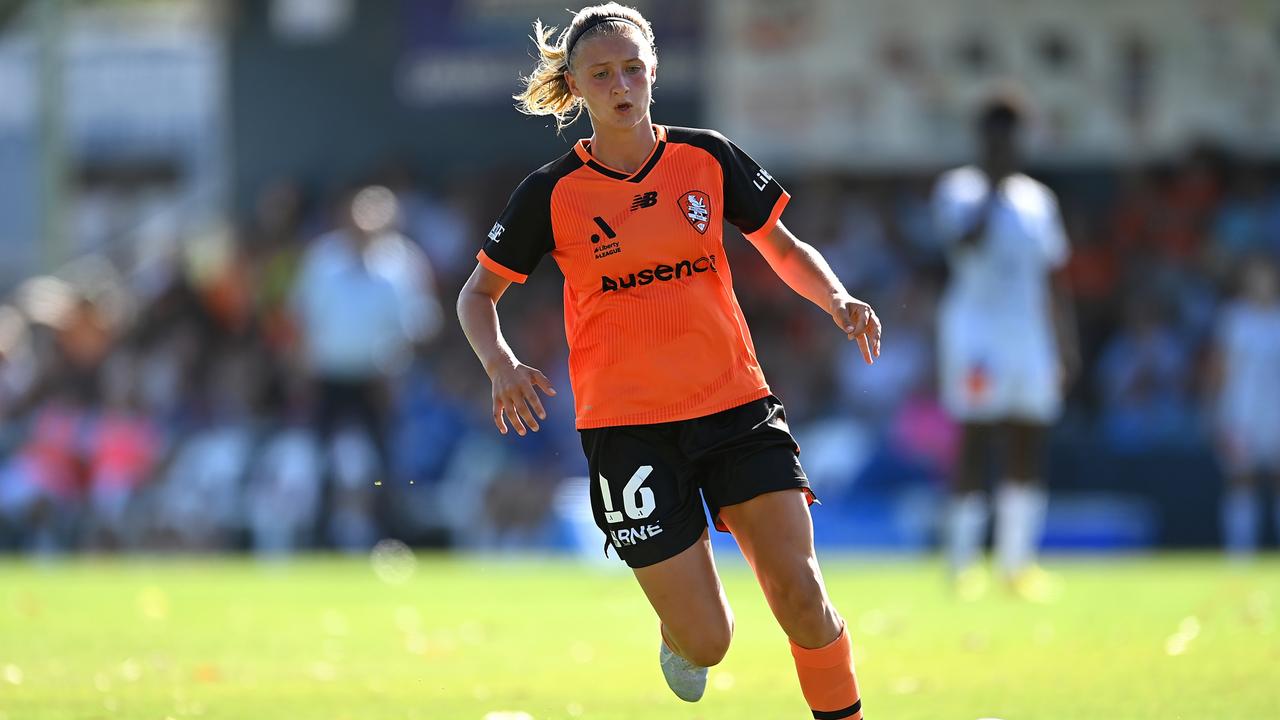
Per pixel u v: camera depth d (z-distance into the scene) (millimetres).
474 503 58062
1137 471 53812
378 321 51562
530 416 15984
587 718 18562
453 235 67125
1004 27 62781
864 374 59531
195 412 63250
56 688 20875
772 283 64000
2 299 77438
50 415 58156
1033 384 35375
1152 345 58750
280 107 70375
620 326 16109
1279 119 62062
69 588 37750
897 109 63438
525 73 67750
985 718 18047
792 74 63781
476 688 21109
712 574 16062
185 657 24641
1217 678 20531
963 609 31203
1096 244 63375
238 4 70250
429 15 68500
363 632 28375
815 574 15227
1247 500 50906
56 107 71188
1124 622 27672
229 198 71250
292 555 55594
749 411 15883
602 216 16203
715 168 16453
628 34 16172
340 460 52562
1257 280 51312
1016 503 35500
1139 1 62312
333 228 68500
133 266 75625
